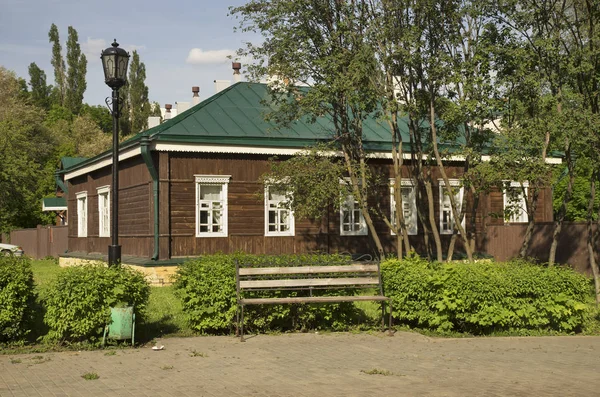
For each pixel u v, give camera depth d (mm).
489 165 16094
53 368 9258
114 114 13031
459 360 9938
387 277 12836
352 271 12578
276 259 12625
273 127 21297
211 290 11914
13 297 10672
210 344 11156
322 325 12648
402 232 20469
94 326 10633
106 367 9328
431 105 17281
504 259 26188
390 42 17031
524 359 10062
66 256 32438
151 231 21672
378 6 17219
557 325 12719
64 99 89062
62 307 10586
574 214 34125
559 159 26406
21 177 37531
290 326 12586
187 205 21859
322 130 24172
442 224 25594
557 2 16969
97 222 28766
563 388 8195
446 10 16984
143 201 22734
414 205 25062
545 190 27797
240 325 11797
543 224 25141
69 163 33438
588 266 23547
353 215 24219
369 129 25438
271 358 10008
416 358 10062
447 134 18016
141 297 11234
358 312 13352
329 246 23750
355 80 16781
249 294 12117
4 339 10844
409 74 17672
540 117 16172
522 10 16484
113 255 12664
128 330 10766
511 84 16531
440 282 12094
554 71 16625
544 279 12492
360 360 9875
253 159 22797
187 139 21484
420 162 19641
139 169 23156
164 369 9227
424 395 7773
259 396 7707
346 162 18984
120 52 13141
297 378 8664
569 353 10586
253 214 22750
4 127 38719
